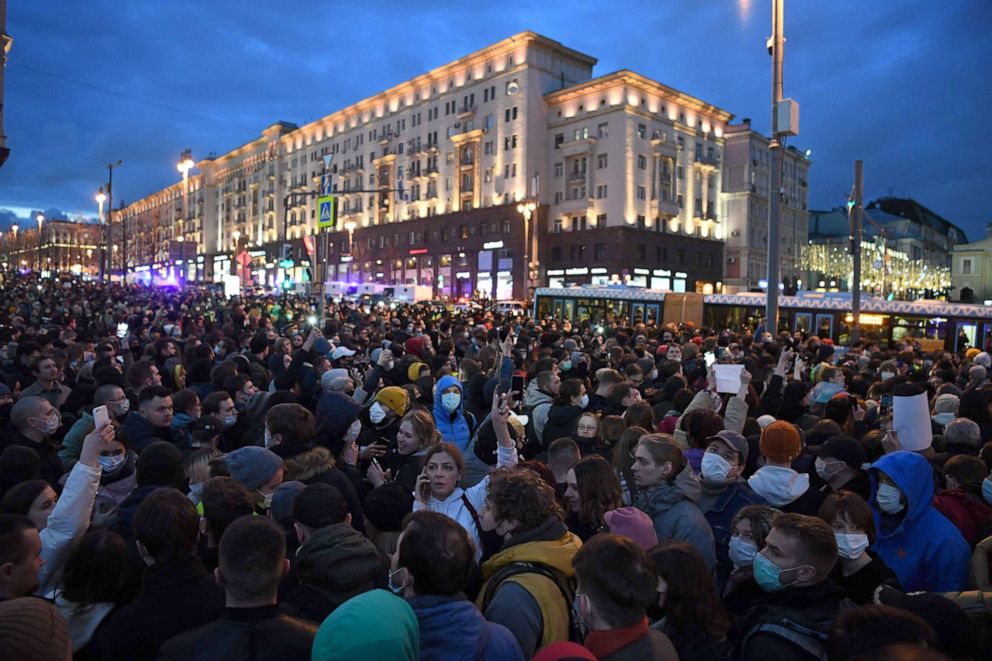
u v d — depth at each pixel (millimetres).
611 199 62344
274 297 38125
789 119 16094
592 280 62906
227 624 2312
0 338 11430
